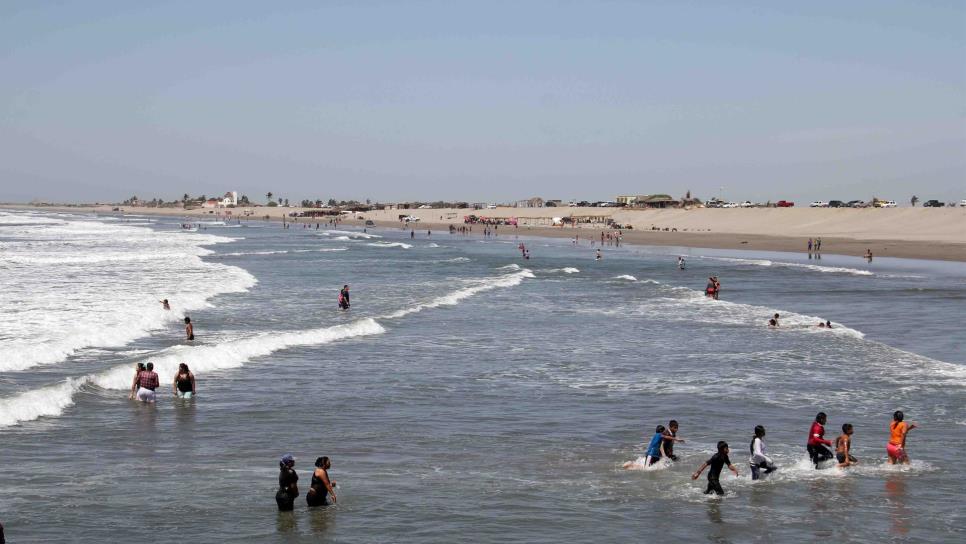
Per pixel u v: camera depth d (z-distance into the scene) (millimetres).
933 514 20234
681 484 22375
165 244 141875
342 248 150750
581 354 41344
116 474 22516
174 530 18750
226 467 23281
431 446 25594
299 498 20859
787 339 45688
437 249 149875
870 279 84000
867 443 26188
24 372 34750
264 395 31984
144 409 29609
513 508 20344
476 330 49125
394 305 61156
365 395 32125
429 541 18312
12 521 19078
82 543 17953
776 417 29250
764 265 106312
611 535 18797
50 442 25438
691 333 48031
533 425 28078
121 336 44031
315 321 52031
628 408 30453
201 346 39219
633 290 73500
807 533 19031
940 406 30641
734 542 18484
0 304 55562
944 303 62438
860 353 41250
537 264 109312
